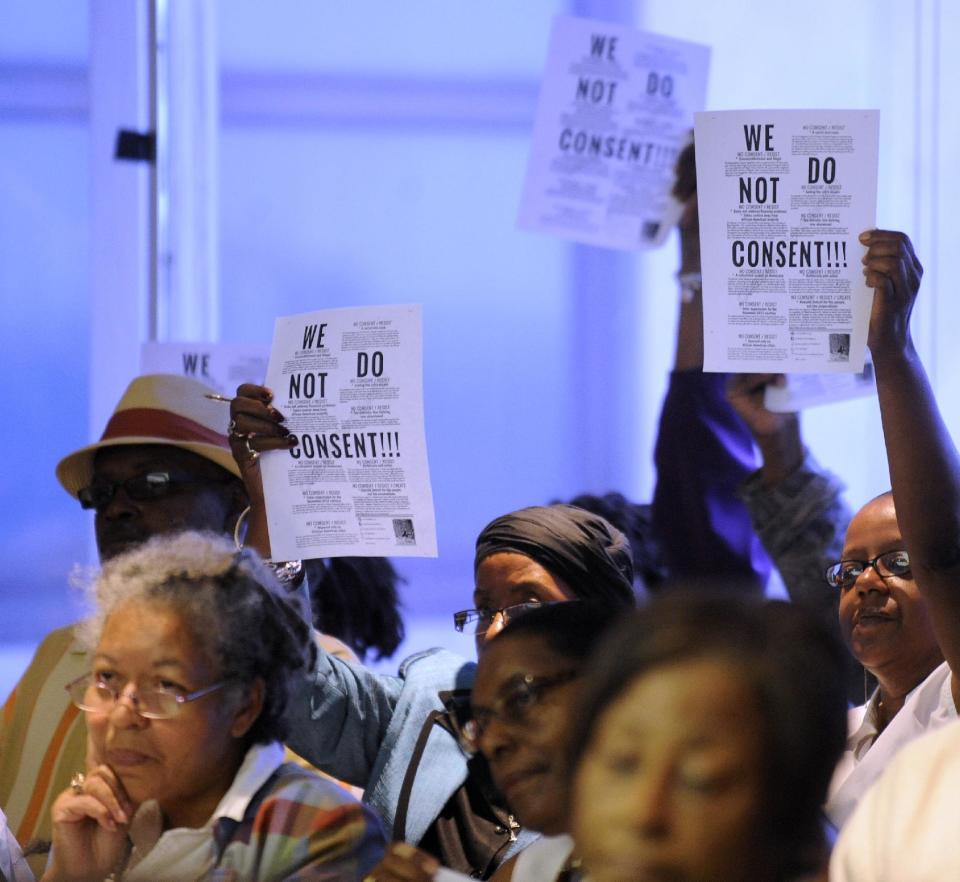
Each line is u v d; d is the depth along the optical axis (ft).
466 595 34.14
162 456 19.98
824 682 6.98
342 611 24.09
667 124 27.20
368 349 17.07
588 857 6.98
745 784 6.74
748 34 33.47
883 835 8.60
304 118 34.68
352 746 17.52
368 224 34.73
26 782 17.67
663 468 25.49
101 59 33.58
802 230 16.46
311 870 12.53
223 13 34.58
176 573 13.53
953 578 15.31
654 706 6.89
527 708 11.55
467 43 34.96
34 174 33.71
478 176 34.88
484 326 34.71
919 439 15.70
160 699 12.98
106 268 33.47
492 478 34.50
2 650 33.30
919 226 31.53
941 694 15.38
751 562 24.77
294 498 17.26
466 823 16.07
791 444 22.62
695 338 27.32
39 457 33.58
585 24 26.84
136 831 13.20
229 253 34.47
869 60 32.91
